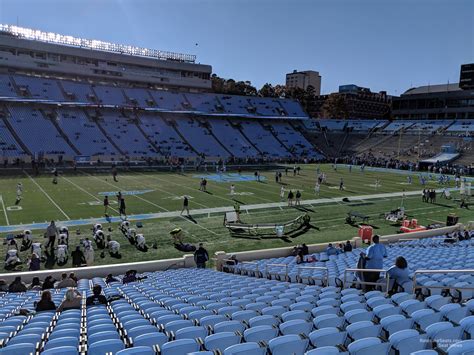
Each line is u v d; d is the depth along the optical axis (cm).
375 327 629
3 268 1828
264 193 3956
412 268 1238
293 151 8025
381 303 821
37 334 684
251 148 7662
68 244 2203
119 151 6269
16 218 2700
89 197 3453
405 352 549
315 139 8831
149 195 3650
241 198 3656
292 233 2605
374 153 7950
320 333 597
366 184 4775
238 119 8550
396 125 8812
